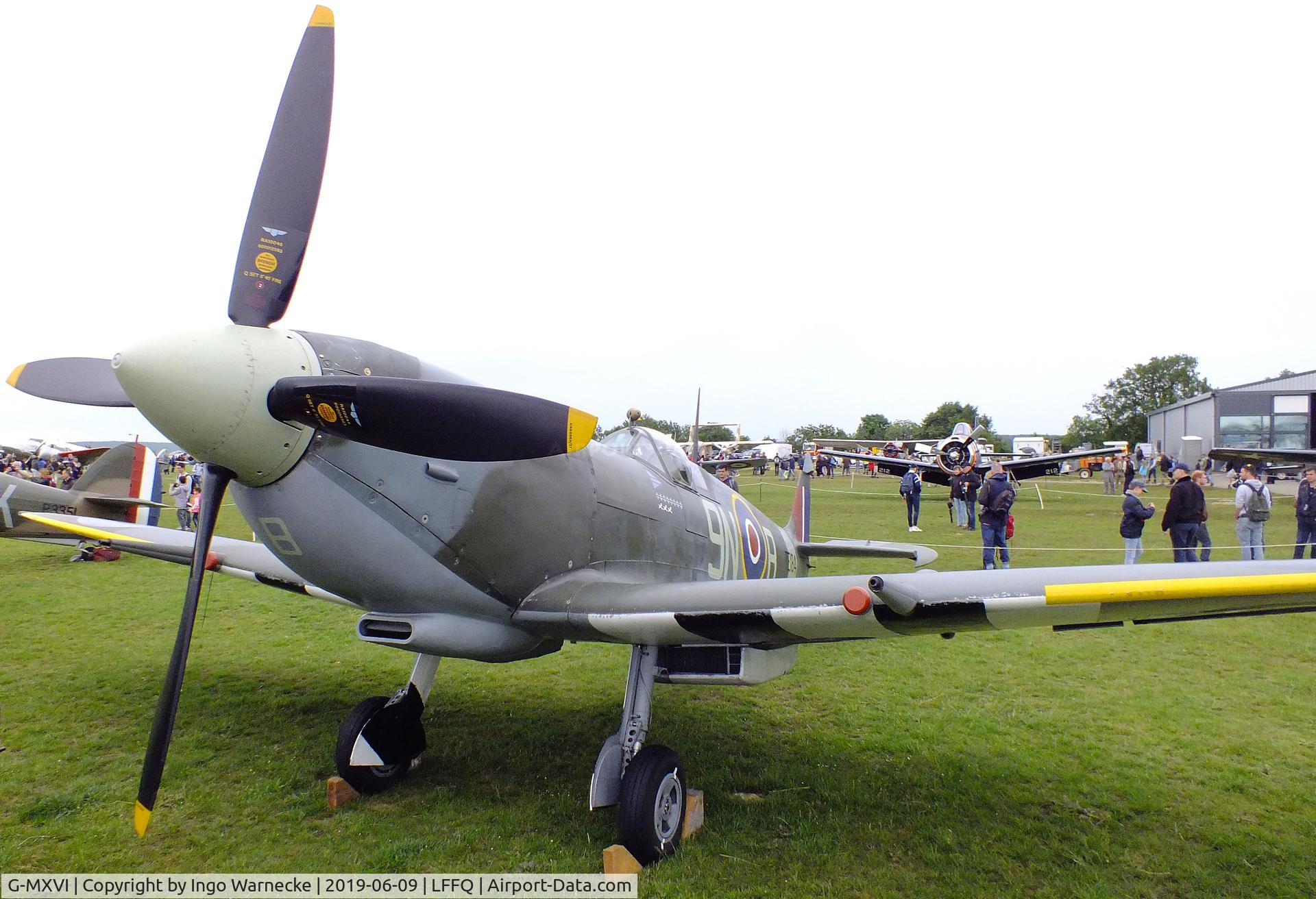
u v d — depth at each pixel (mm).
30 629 7832
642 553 4480
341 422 2908
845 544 7352
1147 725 5102
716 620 3326
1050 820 3789
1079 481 37562
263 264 3082
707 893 3148
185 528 17125
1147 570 2982
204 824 3732
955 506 17562
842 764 4484
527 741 4848
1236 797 4035
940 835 3623
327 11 3303
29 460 34500
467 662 6781
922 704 5613
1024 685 6062
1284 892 3172
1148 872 3324
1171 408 46625
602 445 4547
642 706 3703
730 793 4109
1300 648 7117
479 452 2967
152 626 8000
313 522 3154
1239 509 10422
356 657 6875
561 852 3445
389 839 3582
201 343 2807
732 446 49344
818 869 3336
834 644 7395
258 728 5078
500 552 3551
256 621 8258
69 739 4824
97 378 3773
